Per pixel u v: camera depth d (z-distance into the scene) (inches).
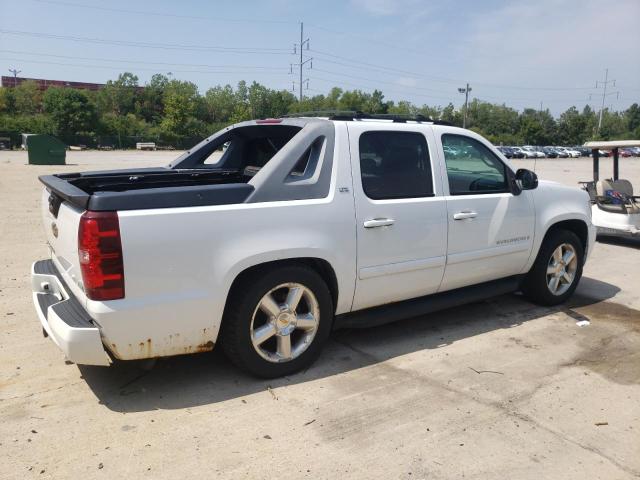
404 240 170.4
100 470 112.7
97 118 2913.4
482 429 131.3
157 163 1239.5
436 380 156.6
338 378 156.6
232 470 113.7
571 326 202.5
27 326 189.0
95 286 125.1
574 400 146.5
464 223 185.5
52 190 148.9
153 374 156.3
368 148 166.9
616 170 370.0
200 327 138.7
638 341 188.9
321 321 158.6
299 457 118.7
